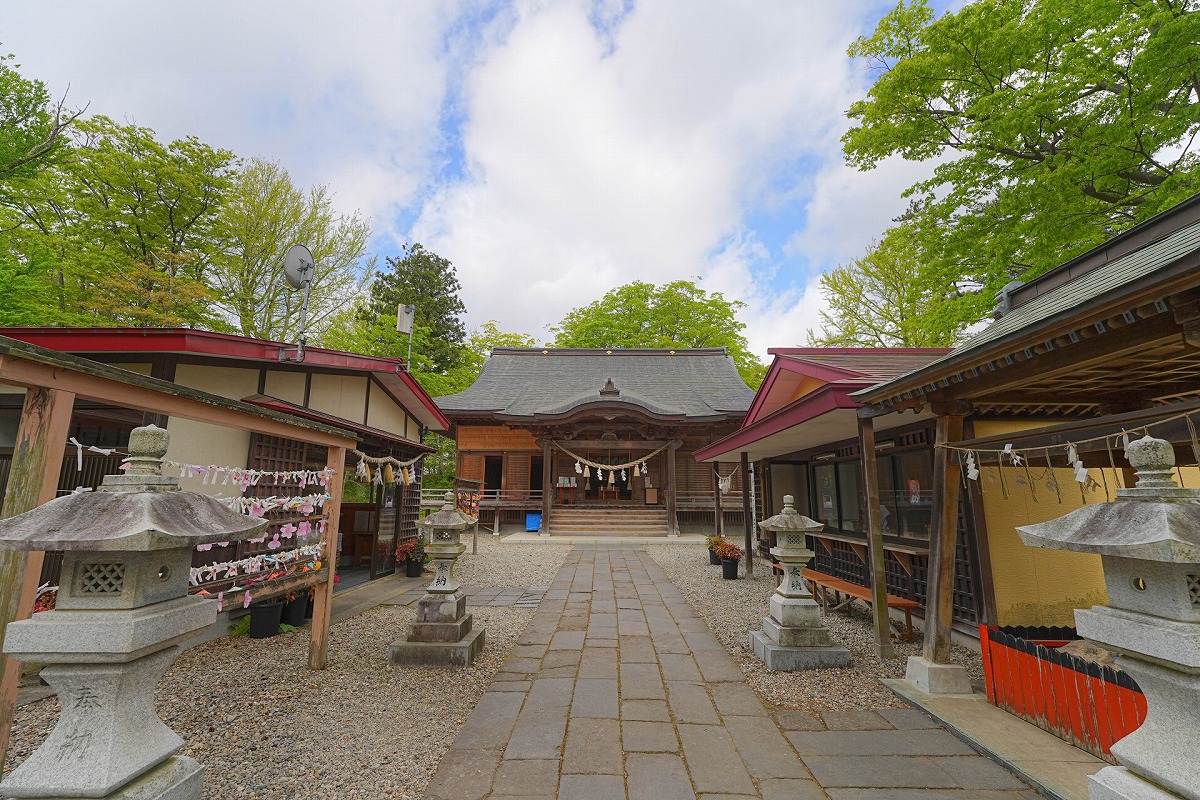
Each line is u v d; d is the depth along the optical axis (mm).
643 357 24359
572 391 21234
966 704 3922
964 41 8891
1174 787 1762
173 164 13688
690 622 6602
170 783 1981
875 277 19203
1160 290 2217
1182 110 7500
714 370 23250
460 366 30234
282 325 16359
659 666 4941
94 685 1880
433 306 30344
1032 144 9102
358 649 5402
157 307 13281
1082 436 3178
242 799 2754
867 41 10453
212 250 15070
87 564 1962
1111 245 4617
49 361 2291
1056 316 2658
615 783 2943
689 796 2816
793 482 11406
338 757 3205
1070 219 8672
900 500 7000
